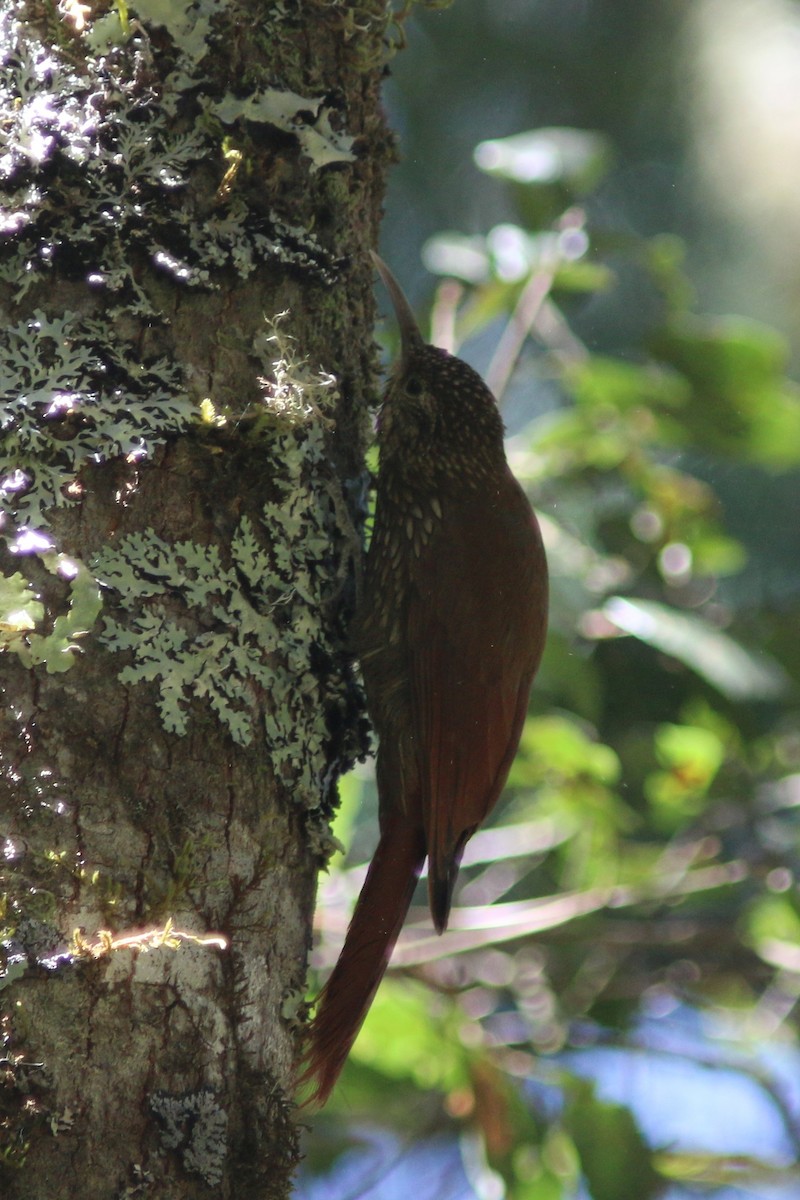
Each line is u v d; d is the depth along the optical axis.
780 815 9.26
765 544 10.97
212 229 4.77
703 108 11.43
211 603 4.62
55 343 4.43
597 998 9.02
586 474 8.34
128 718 4.35
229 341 4.81
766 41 11.37
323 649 5.20
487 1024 8.71
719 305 11.26
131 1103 4.09
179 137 4.74
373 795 9.97
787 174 11.18
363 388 5.76
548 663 7.92
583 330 11.39
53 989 4.04
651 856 9.12
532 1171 7.29
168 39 4.75
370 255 5.72
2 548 4.28
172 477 4.59
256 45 5.02
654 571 8.18
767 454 8.41
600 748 7.99
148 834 4.30
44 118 4.48
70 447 4.39
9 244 4.43
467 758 6.62
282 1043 4.59
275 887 4.66
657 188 11.55
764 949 8.54
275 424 4.78
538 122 11.84
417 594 6.70
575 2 11.88
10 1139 3.91
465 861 8.69
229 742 4.55
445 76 11.98
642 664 8.60
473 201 11.91
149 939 4.09
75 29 4.58
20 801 4.14
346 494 5.64
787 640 8.22
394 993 7.66
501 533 6.82
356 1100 7.94
